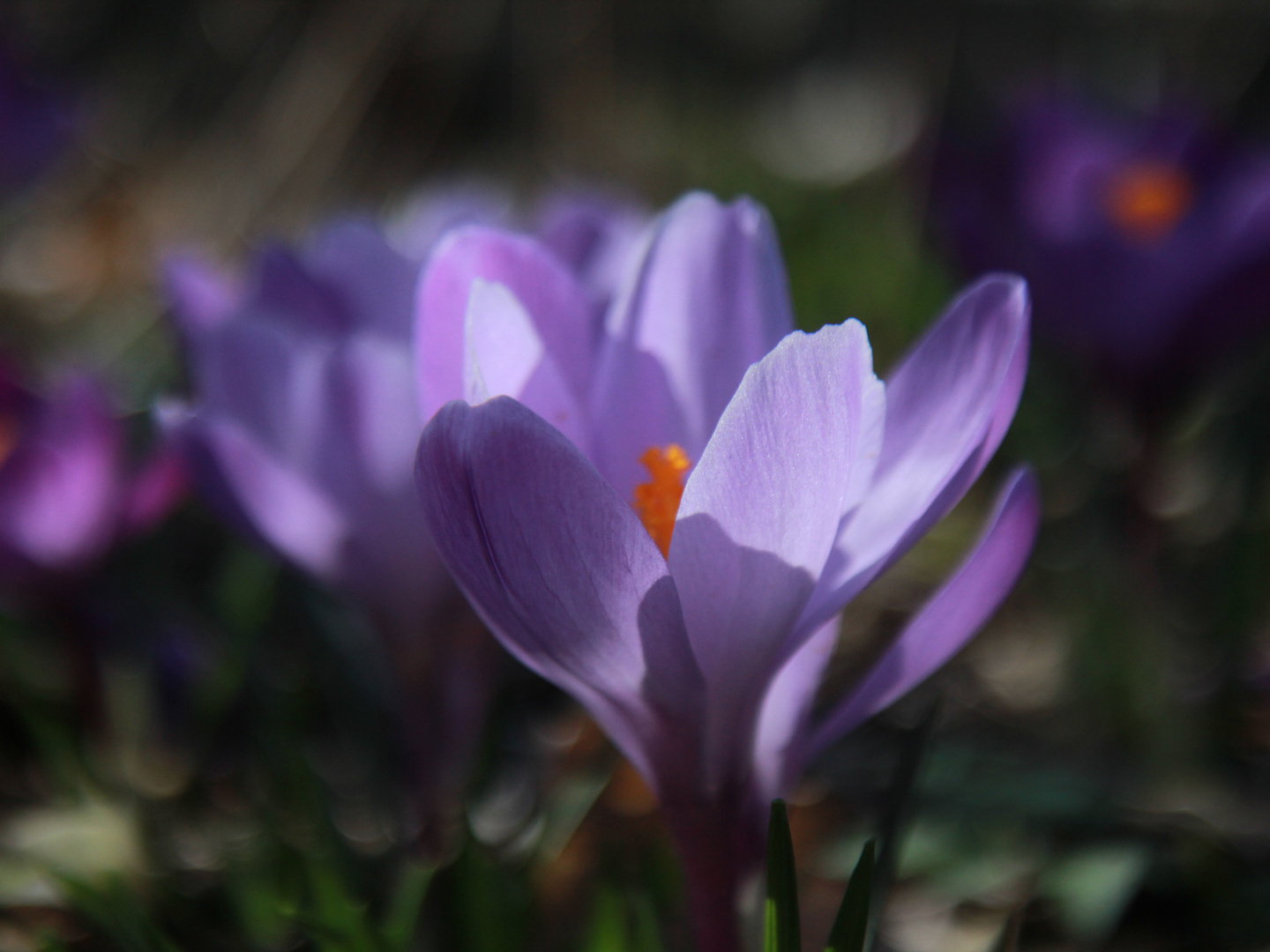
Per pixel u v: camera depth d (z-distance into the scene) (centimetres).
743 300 28
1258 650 43
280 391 31
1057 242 38
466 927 30
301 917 29
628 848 34
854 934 27
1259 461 44
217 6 87
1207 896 34
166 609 41
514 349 27
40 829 35
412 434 31
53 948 30
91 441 34
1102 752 39
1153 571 39
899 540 27
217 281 33
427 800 33
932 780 36
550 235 34
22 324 77
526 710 42
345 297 33
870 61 132
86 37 107
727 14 138
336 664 36
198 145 89
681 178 92
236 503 31
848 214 76
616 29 115
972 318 27
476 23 83
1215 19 72
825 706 43
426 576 32
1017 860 35
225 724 37
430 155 99
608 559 26
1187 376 38
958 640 28
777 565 27
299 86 70
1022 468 28
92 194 89
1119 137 43
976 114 78
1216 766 38
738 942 28
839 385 26
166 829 36
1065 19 104
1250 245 37
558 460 26
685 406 28
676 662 27
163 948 30
